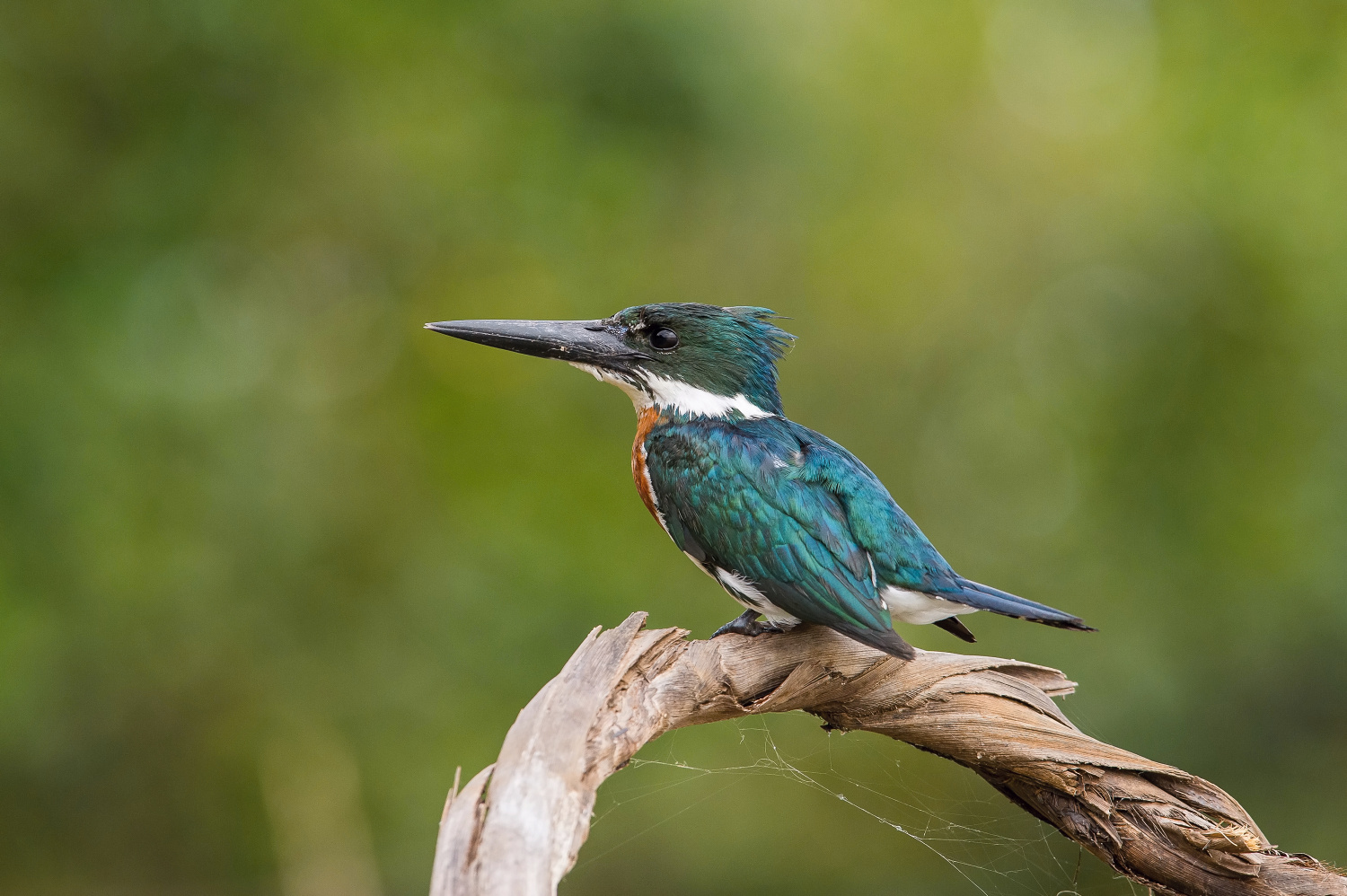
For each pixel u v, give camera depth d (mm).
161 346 12992
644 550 15250
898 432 19266
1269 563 16562
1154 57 19672
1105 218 19859
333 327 15141
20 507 12195
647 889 15344
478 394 15508
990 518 18812
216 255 13930
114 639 13242
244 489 13438
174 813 14312
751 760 15203
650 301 15938
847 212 18766
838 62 19266
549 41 14508
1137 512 17578
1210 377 17578
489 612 14305
